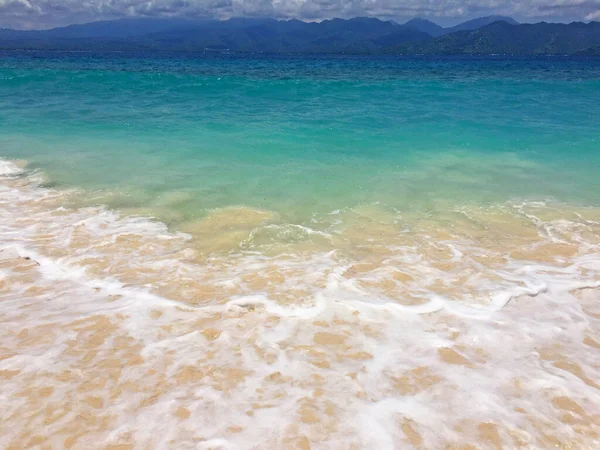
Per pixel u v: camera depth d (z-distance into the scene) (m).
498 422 3.18
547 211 7.58
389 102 19.55
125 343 3.98
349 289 4.93
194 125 14.13
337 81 27.44
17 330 4.12
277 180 9.07
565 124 14.84
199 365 3.73
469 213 7.46
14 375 3.53
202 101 19.19
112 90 21.78
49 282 5.00
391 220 7.11
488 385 3.54
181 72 33.47
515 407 3.32
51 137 12.36
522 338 4.16
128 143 11.86
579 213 7.49
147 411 3.22
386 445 2.97
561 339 4.16
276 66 49.66
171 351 3.89
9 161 9.96
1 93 20.06
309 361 3.80
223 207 7.50
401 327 4.29
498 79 30.81
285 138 12.56
